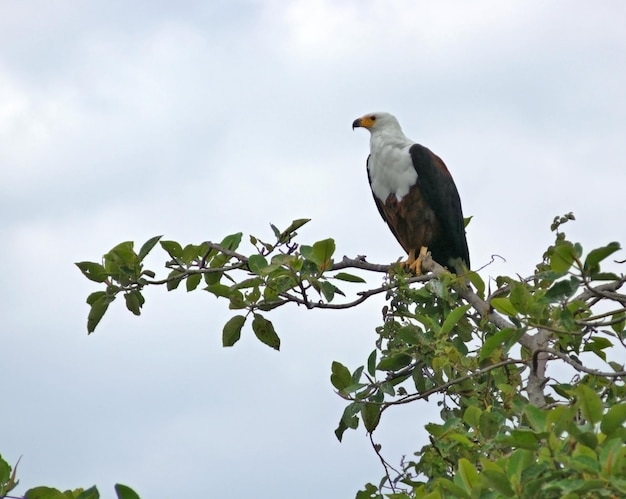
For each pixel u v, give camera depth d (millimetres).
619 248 8234
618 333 10188
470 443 8719
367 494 10312
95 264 11086
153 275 11156
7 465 7617
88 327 11219
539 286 11172
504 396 9938
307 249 10664
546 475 6793
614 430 6852
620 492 6504
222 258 11336
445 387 10062
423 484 9406
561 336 9953
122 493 6848
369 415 10375
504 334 9148
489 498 7098
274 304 10906
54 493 7367
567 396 10000
